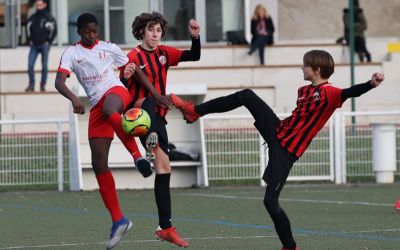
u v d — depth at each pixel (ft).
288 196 82.48
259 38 142.61
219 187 91.35
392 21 177.47
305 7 173.17
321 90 45.60
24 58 143.23
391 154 92.94
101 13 146.51
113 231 48.29
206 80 140.77
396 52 146.82
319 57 46.11
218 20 148.77
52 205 77.97
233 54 144.56
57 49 142.72
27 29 133.80
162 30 51.29
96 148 48.78
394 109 140.26
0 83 140.05
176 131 93.15
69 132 89.97
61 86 48.11
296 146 46.03
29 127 112.06
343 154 93.04
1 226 63.52
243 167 91.97
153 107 48.91
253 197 82.33
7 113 132.46
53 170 90.74
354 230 58.49
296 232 57.77
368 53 146.41
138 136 46.93
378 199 78.79
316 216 66.49
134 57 50.67
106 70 48.85
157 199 49.93
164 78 51.29
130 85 50.14
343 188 89.45
